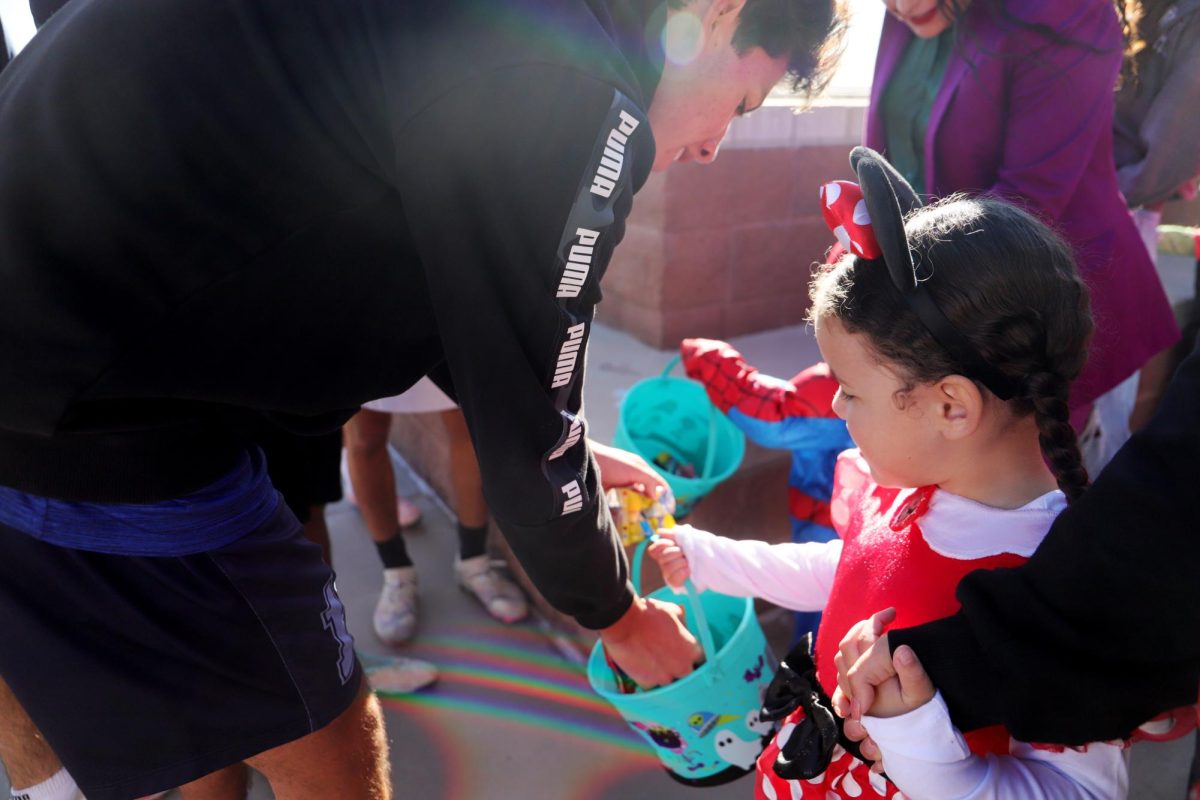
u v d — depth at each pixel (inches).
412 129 32.2
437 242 33.9
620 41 39.3
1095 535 31.1
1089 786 36.4
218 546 44.5
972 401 37.3
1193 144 83.5
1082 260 70.5
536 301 34.8
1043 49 65.8
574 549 44.2
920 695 35.4
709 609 70.3
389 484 96.7
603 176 33.4
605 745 84.4
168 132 34.0
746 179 115.4
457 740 85.2
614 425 95.6
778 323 126.0
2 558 43.2
